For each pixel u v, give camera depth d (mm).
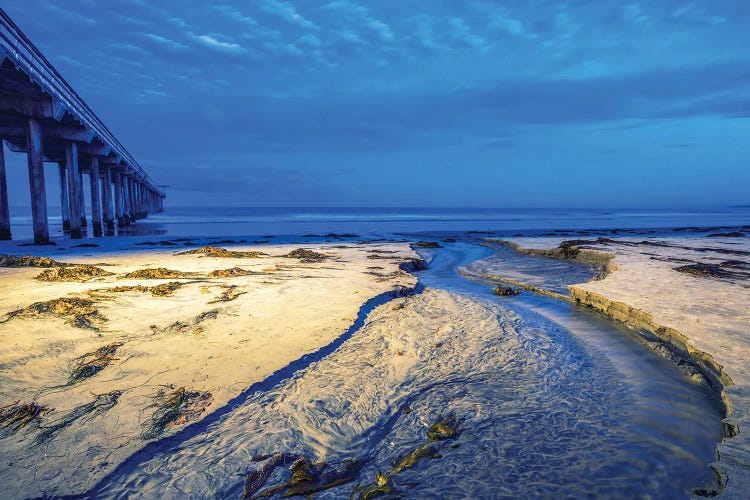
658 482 4137
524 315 10242
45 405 5102
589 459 4523
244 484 4074
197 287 10930
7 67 19594
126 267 14469
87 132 29766
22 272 12523
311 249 22203
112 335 7230
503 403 5793
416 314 9836
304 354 6914
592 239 25781
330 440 4836
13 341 6688
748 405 5020
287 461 4434
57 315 7902
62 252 19891
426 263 19328
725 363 6090
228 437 4738
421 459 4527
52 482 3922
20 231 40062
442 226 51594
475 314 10047
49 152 40000
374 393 5930
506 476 4246
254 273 13508
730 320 8117
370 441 4898
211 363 6383
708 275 13031
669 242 24047
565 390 6207
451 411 5566
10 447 4352
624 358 7461
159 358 6473
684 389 6215
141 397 5363
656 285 11570
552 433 5047
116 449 4395
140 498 3836
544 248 22203
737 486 3771
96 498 3803
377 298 10773
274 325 8156
